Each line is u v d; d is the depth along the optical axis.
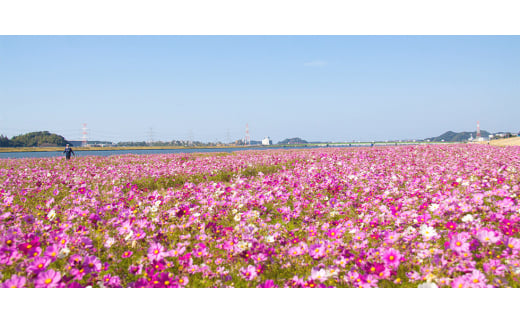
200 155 25.12
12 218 4.90
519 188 6.13
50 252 3.13
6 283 2.75
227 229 4.43
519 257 3.07
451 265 3.10
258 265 3.32
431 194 6.45
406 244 3.72
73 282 2.94
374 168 10.81
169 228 4.84
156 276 3.02
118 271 3.46
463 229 3.93
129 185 9.42
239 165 13.48
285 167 12.91
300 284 3.03
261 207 6.09
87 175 10.95
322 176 8.96
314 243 3.73
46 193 8.03
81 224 4.90
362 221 4.96
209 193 7.25
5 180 9.47
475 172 8.43
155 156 23.70
